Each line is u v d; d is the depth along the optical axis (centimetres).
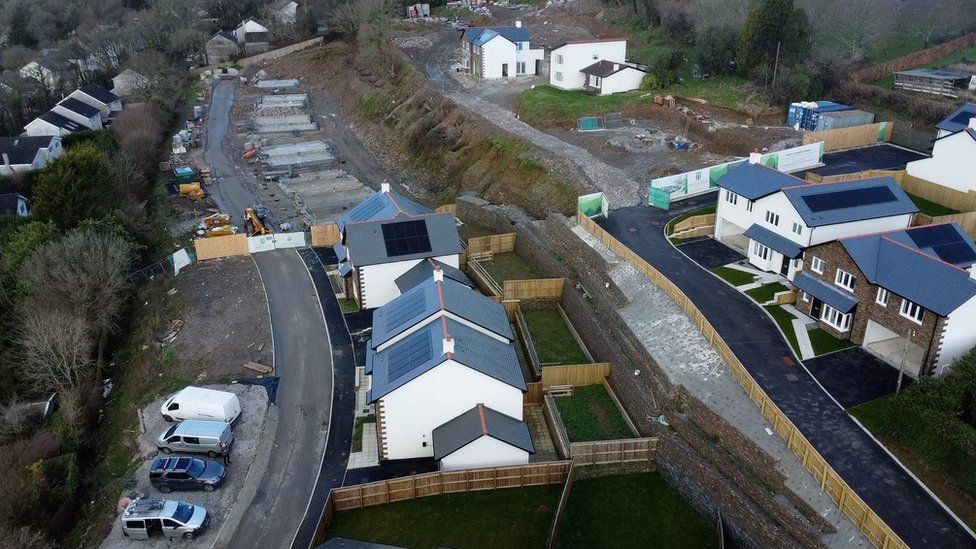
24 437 5050
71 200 7131
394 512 3972
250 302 6306
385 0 15050
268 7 17012
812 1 10281
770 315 4991
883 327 4434
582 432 4509
